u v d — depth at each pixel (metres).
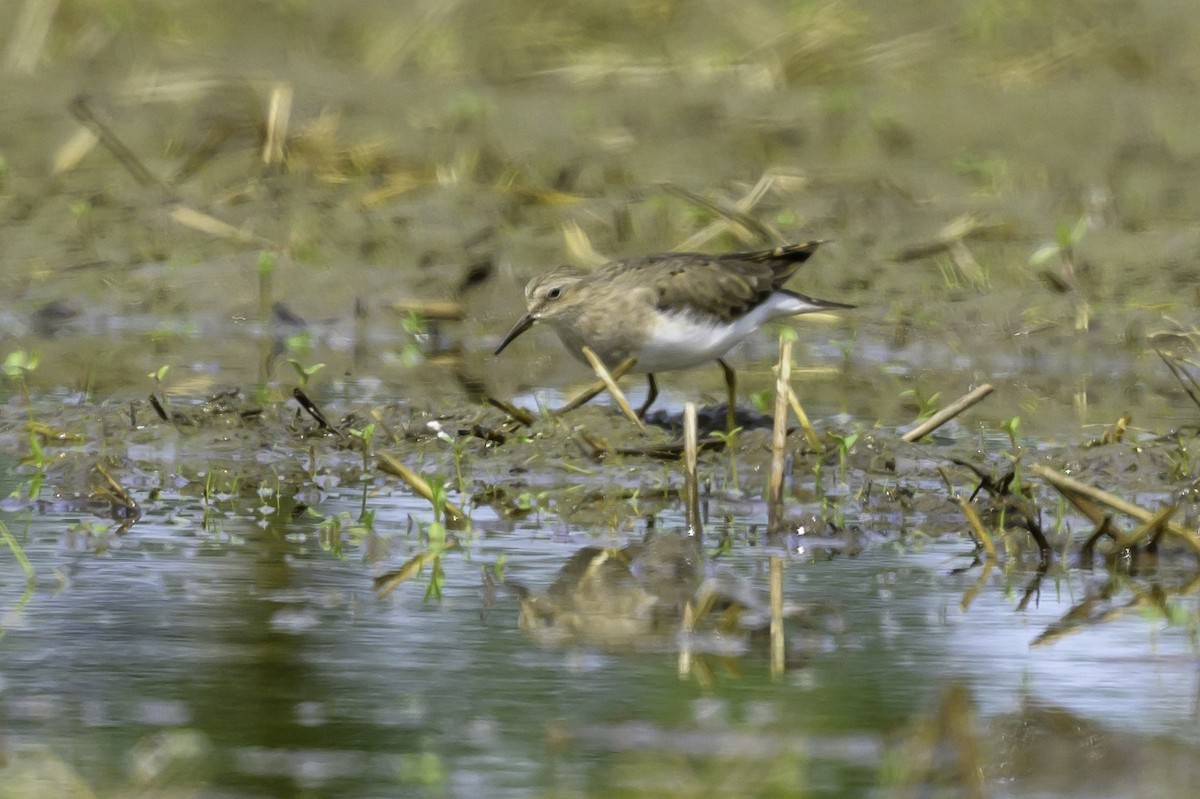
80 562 10.43
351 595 9.82
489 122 21.48
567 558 10.64
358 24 25.19
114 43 24.23
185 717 7.93
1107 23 25.59
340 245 18.30
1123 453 12.83
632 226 18.83
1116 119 22.70
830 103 22.36
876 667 8.69
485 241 18.42
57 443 13.18
